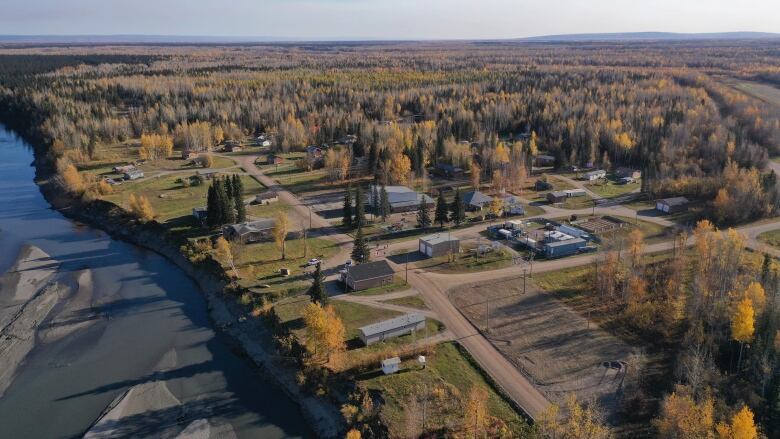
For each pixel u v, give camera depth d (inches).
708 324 3029.0
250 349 3147.1
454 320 3235.7
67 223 5246.1
